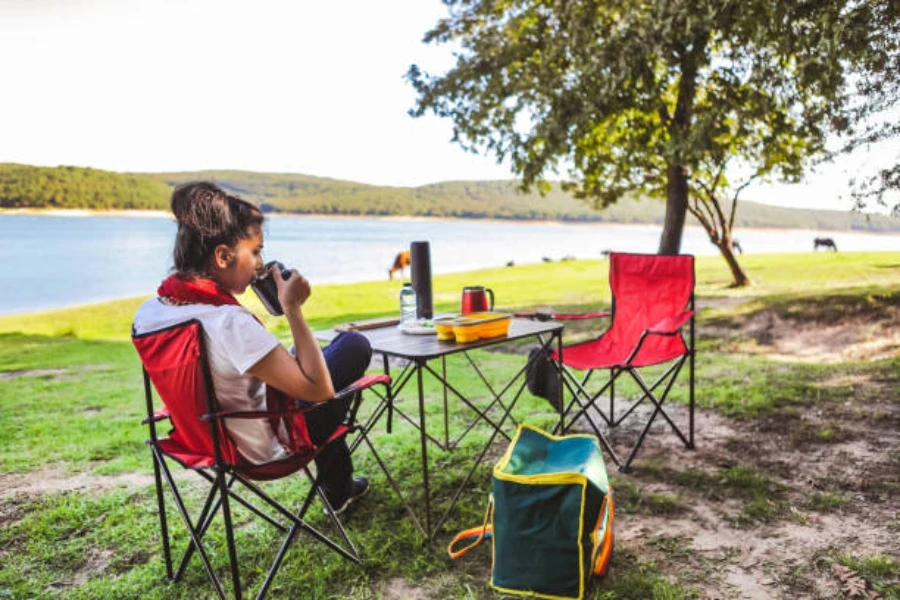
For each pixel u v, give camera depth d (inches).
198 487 129.6
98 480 135.8
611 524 96.0
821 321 305.7
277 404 80.1
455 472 130.0
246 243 78.0
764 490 116.0
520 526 85.9
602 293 598.5
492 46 373.1
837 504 109.4
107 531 109.5
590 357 145.0
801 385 188.2
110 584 92.5
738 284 540.1
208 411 73.7
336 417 94.1
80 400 221.8
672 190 363.9
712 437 147.5
